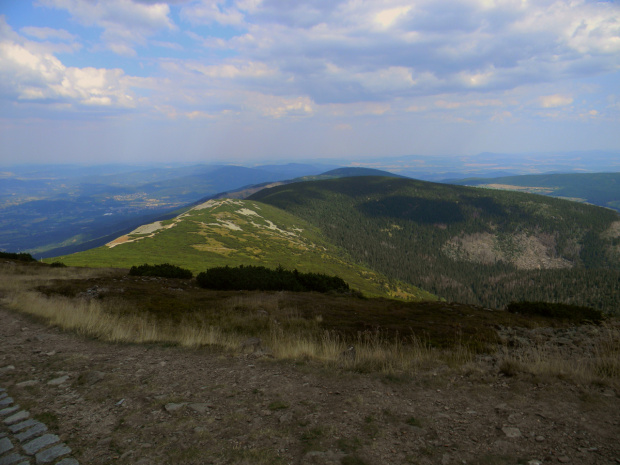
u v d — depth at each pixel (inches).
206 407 210.5
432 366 294.7
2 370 282.7
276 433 173.9
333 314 599.2
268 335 436.5
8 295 658.2
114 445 166.6
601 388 216.8
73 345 371.6
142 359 324.5
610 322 527.5
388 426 179.5
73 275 1134.4
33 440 171.6
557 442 155.2
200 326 482.9
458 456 147.5
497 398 213.9
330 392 234.4
